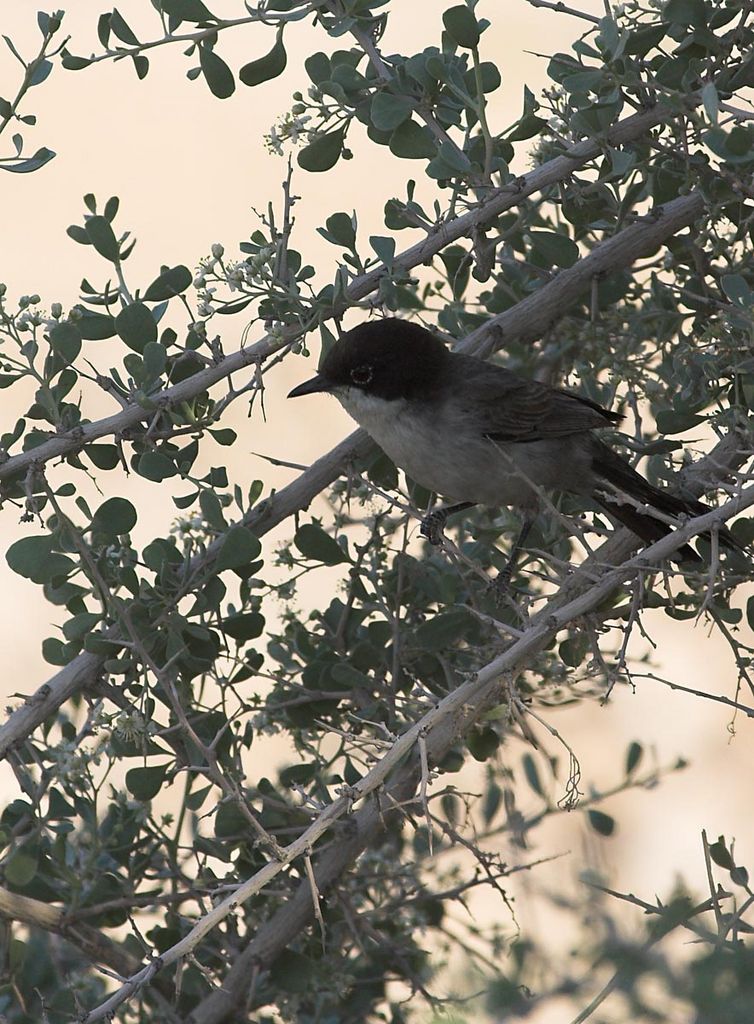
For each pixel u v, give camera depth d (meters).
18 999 8.95
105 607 8.57
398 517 11.50
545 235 9.59
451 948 9.65
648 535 9.48
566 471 10.34
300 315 8.77
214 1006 8.63
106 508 8.40
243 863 9.30
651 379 10.25
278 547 10.03
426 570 9.98
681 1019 3.99
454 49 9.00
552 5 9.04
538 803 10.54
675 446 9.89
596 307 9.93
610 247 9.84
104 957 8.70
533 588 11.39
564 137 9.24
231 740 9.33
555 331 11.05
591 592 7.92
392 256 9.03
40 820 8.30
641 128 9.02
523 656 8.02
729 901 7.18
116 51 8.83
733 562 9.30
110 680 8.89
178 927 9.32
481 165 9.26
